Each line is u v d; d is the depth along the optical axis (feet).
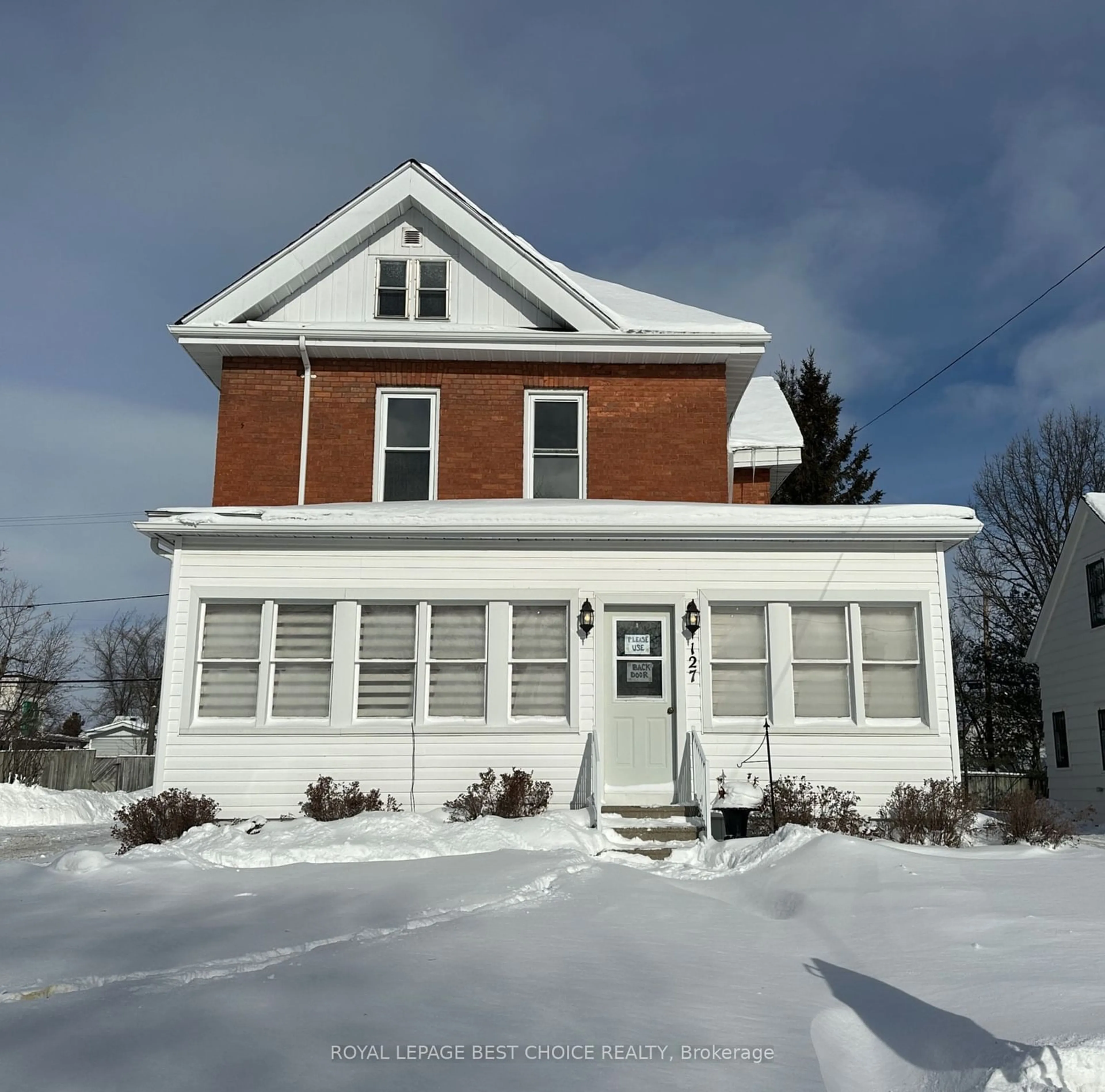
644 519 43.86
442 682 43.55
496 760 42.68
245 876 30.76
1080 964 19.79
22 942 21.81
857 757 43.01
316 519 43.50
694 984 19.11
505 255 55.16
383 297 56.49
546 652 43.93
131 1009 16.11
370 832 36.11
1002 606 117.19
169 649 42.96
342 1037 15.02
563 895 27.27
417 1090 13.23
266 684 42.96
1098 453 119.44
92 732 166.40
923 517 44.11
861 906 25.90
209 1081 13.11
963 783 46.83
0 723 140.15
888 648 44.21
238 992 17.10
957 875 29.30
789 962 21.31
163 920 24.26
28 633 149.59
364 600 43.68
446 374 54.29
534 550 44.24
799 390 130.21
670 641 44.14
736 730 43.11
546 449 54.24
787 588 44.21
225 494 52.60
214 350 54.19
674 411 54.39
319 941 21.75
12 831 65.36
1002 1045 15.12
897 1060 15.84
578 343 53.62
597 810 39.29
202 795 41.81
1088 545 74.64
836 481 126.41
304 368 53.88
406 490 53.42
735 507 44.91
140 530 43.27
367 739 42.63
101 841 54.54
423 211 56.59
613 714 43.52
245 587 43.52
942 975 19.61
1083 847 40.78
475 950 20.76
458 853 34.68
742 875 32.30
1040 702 104.42
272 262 54.75
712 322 57.88
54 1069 13.39
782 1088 14.03
